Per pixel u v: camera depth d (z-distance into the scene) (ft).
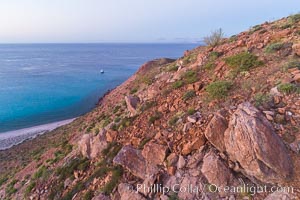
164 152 25.85
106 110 81.51
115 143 35.91
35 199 40.29
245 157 19.54
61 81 254.27
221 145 22.27
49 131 114.62
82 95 193.88
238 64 34.63
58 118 140.56
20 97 187.73
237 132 20.48
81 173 36.50
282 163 18.57
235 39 51.37
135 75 112.47
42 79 265.75
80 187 32.27
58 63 439.22
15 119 138.00
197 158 23.15
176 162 24.45
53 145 79.82
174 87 40.37
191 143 24.44
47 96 191.21
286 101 24.08
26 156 82.79
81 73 311.47
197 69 42.93
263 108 23.93
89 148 39.88
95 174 32.22
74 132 79.92
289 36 36.86
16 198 46.70
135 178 26.66
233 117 21.88
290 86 24.79
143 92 51.62
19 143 102.17
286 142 20.42
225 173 20.40
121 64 428.15
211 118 26.22
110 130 38.68
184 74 43.88
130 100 47.21
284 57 31.96
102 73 310.24
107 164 32.19
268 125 20.89
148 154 26.81
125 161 27.76
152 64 112.68
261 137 19.38
